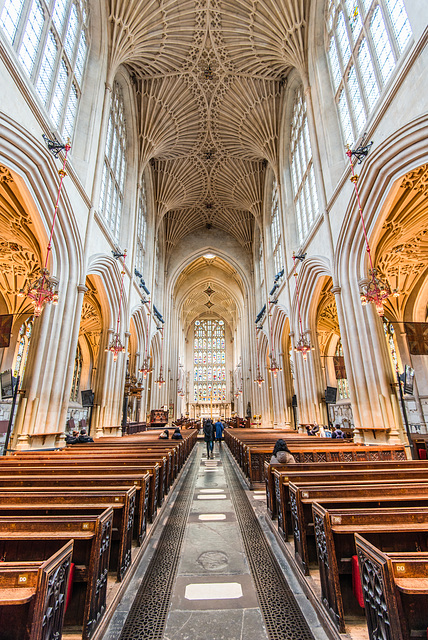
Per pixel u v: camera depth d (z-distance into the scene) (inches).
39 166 299.1
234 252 1141.7
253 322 1079.0
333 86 462.6
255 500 258.2
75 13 409.7
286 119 663.8
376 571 76.4
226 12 528.4
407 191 333.4
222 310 1822.1
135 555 146.2
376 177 327.6
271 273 840.3
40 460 226.5
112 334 546.6
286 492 167.3
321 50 484.4
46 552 94.7
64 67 385.1
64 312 362.6
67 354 362.6
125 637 98.7
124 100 629.9
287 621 105.7
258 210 909.2
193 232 1163.3
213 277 1419.8
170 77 632.4
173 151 799.1
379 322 372.5
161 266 1059.9
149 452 279.4
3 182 321.4
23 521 97.7
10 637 65.7
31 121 291.0
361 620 98.3
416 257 527.8
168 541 173.9
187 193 950.4
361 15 367.2
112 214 565.9
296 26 498.0
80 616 97.5
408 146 286.0
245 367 1221.1
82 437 391.5
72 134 407.5
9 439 315.6
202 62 611.2
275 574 136.3
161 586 127.8
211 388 1781.5
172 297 1205.7
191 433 679.1
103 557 102.7
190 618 107.8
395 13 310.8
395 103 298.7
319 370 558.6
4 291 639.8
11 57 253.3
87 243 406.6
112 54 489.1
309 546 136.6
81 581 98.3
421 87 265.3
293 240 643.5
